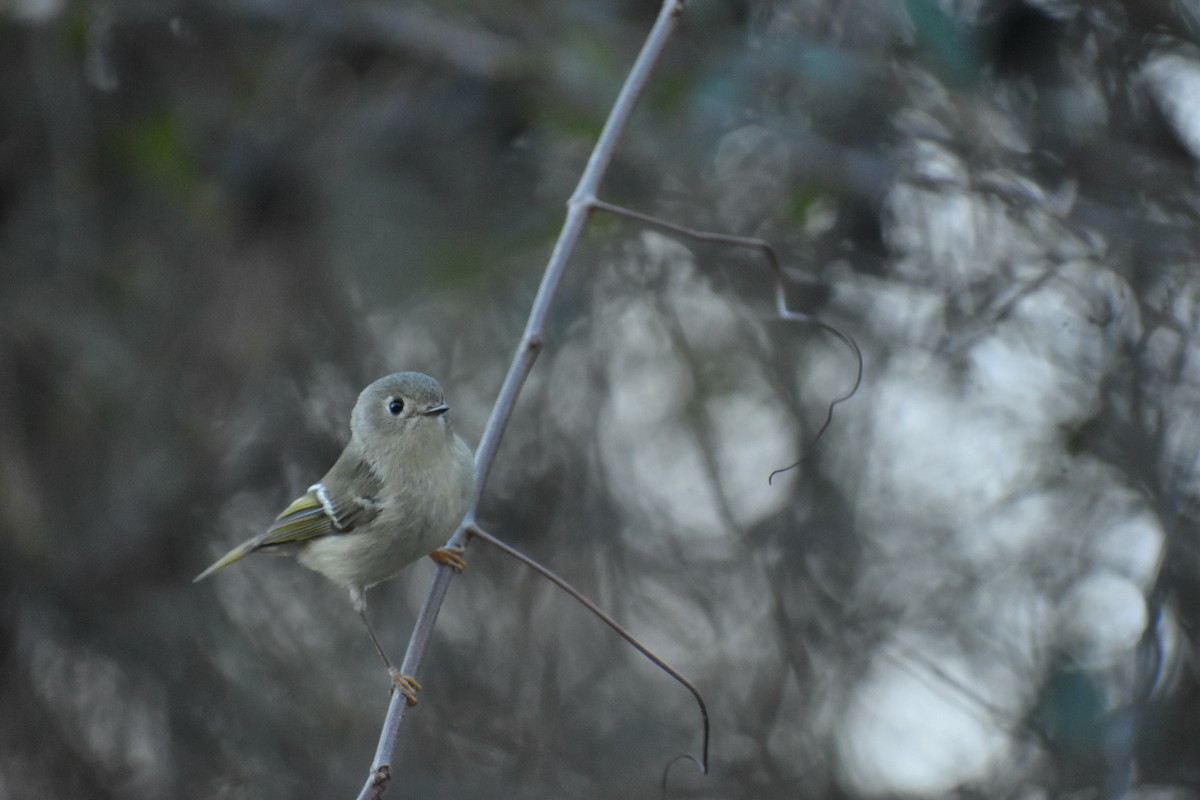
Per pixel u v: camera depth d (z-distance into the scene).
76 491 12.87
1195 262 10.38
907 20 10.80
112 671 13.14
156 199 12.48
